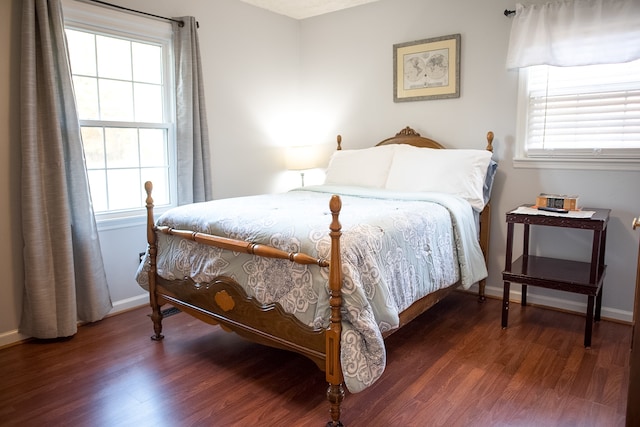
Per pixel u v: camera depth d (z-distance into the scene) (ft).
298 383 7.28
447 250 8.70
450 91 11.38
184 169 10.94
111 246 10.21
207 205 8.70
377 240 6.70
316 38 13.80
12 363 7.96
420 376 7.42
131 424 6.21
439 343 8.67
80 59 9.53
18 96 8.42
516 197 10.73
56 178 8.61
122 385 7.22
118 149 10.32
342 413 6.40
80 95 9.59
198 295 7.80
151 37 10.46
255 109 13.07
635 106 9.24
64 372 7.64
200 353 8.36
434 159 10.69
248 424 6.18
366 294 6.20
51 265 8.71
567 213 8.73
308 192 11.00
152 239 8.65
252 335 7.09
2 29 8.17
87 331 9.33
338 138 13.46
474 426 6.08
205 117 11.27
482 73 10.89
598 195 9.67
